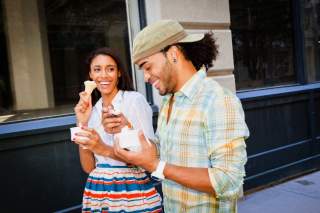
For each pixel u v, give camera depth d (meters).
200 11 4.34
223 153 1.36
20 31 3.58
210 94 1.45
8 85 3.51
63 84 3.78
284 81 5.89
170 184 1.60
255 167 5.14
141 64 1.49
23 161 3.39
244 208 4.51
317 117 6.09
